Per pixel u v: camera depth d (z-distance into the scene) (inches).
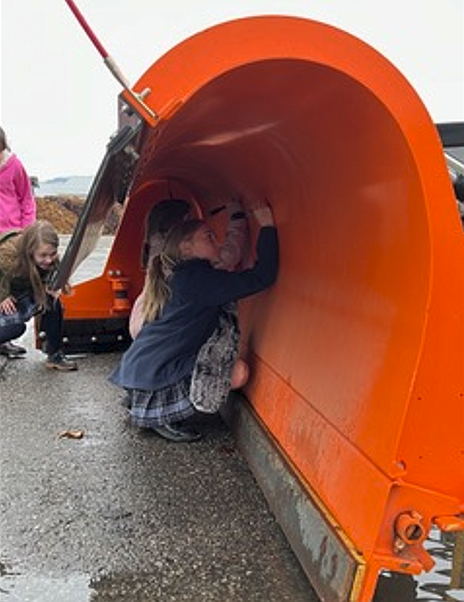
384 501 73.0
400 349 76.7
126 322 217.6
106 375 191.0
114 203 92.9
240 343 152.6
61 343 200.4
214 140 113.7
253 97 81.7
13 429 145.9
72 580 88.7
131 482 119.3
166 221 167.5
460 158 129.3
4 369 198.2
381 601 82.2
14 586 87.3
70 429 145.8
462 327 72.1
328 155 89.8
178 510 108.6
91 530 101.9
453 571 88.6
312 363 106.3
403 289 77.3
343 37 68.9
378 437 77.9
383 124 72.3
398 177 74.7
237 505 110.4
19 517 105.9
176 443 138.4
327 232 101.7
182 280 137.2
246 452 128.9
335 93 73.9
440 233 71.0
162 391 139.9
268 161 113.8
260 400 129.3
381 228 82.4
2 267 193.5
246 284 131.9
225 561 93.2
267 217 132.5
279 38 67.9
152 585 87.6
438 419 73.2
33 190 233.6
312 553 86.0
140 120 66.1
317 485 91.7
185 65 67.3
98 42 64.2
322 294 106.3
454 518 73.7
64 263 85.9
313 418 100.0
